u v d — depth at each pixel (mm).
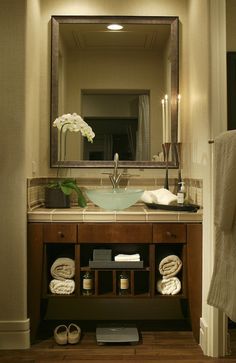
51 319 2844
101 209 2615
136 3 2955
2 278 2387
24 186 2398
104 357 2262
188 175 2900
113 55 2984
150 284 2441
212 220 2268
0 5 2398
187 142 2928
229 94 2992
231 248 1844
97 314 2850
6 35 2400
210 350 2281
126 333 2521
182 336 2570
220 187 1946
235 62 2994
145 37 2980
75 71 2973
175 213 2418
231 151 1811
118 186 2893
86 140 2955
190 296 2412
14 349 2373
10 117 2395
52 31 2934
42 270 2420
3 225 2389
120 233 2418
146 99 2980
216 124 2289
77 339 2441
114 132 2977
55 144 2930
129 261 2443
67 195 2691
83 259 2715
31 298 2414
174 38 2955
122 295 2447
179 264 2469
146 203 2674
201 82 2498
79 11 2947
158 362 2199
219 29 2305
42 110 2932
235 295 1790
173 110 2969
